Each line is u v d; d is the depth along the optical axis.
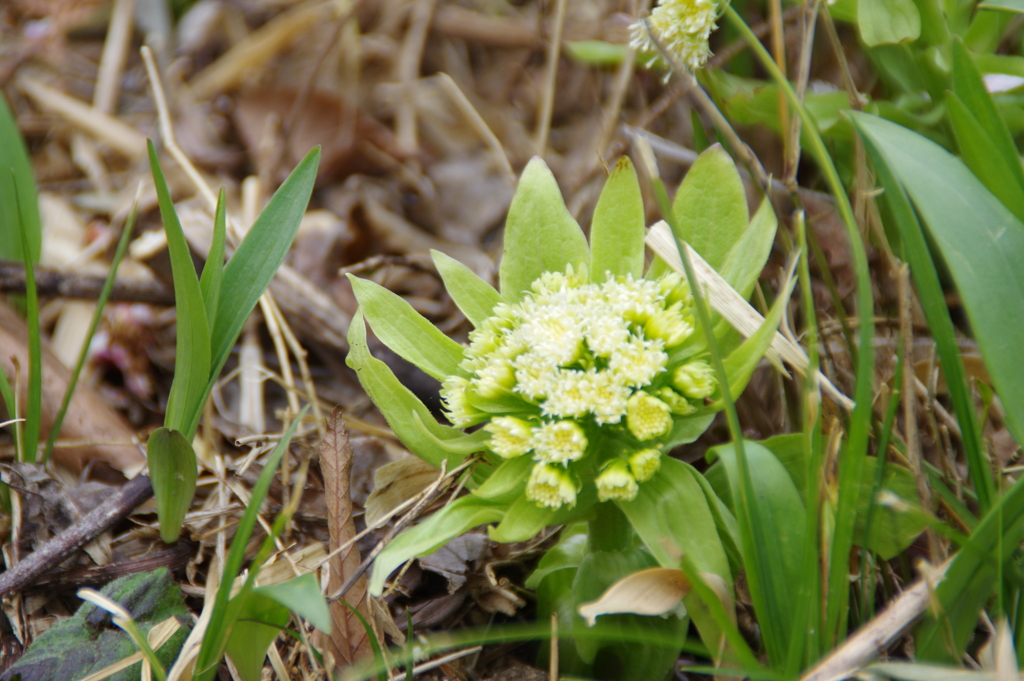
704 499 0.71
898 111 0.77
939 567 0.70
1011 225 0.69
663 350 0.71
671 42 0.73
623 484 0.70
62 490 0.77
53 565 0.75
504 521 0.71
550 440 0.70
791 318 0.77
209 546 0.77
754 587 0.69
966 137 0.71
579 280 0.73
